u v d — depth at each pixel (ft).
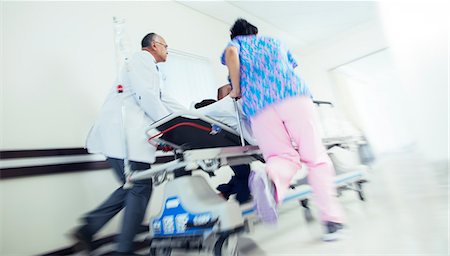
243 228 4.00
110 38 7.70
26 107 5.77
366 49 16.34
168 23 9.80
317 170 4.61
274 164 4.32
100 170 6.54
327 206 4.56
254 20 13.20
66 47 6.73
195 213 4.02
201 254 4.58
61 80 6.43
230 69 4.79
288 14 13.34
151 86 5.15
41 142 5.82
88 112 6.72
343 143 8.79
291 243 4.73
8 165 5.22
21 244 5.15
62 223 5.71
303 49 17.29
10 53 5.81
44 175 5.65
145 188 4.80
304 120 4.47
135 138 5.06
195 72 10.29
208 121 4.53
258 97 4.59
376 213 5.61
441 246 2.43
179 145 4.88
